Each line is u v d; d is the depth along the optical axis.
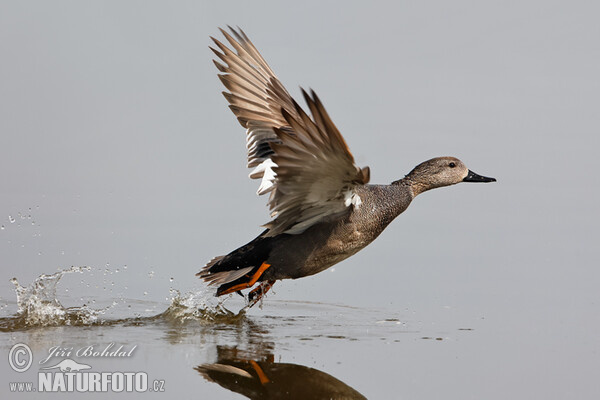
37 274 13.93
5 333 11.16
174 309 12.40
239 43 13.26
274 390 9.19
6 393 9.06
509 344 11.07
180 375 9.62
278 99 13.18
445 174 13.12
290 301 13.43
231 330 11.62
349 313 12.72
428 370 9.95
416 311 12.82
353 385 9.38
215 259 12.58
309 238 11.63
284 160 10.03
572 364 10.27
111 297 13.18
